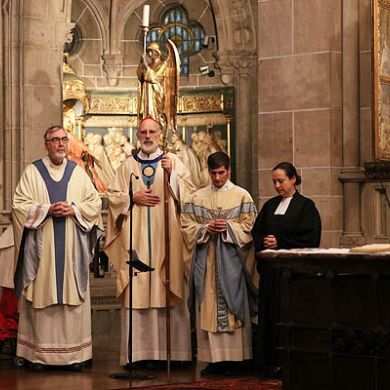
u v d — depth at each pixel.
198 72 30.73
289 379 10.92
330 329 10.62
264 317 14.09
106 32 30.70
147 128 15.14
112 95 30.66
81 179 15.62
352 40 16.17
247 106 29.89
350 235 16.03
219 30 30.05
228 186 14.65
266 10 16.61
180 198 14.95
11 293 16.55
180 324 14.98
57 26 22.77
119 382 13.82
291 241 14.00
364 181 16.08
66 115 29.53
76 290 15.18
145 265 13.81
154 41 31.17
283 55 16.44
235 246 14.35
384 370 10.29
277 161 16.48
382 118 16.11
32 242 15.20
